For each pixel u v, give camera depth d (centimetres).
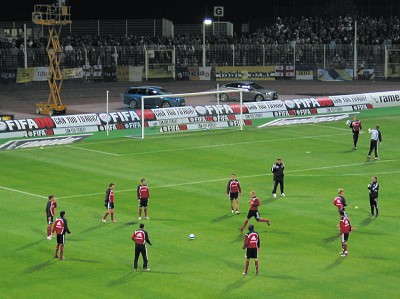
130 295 7794
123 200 11088
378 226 10019
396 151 14350
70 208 10688
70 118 15625
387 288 8019
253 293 7856
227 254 8981
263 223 10075
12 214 10406
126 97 18850
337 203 9331
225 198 11206
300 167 13075
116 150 14288
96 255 8906
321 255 8962
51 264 8625
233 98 19862
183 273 8388
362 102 18262
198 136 15562
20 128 15162
